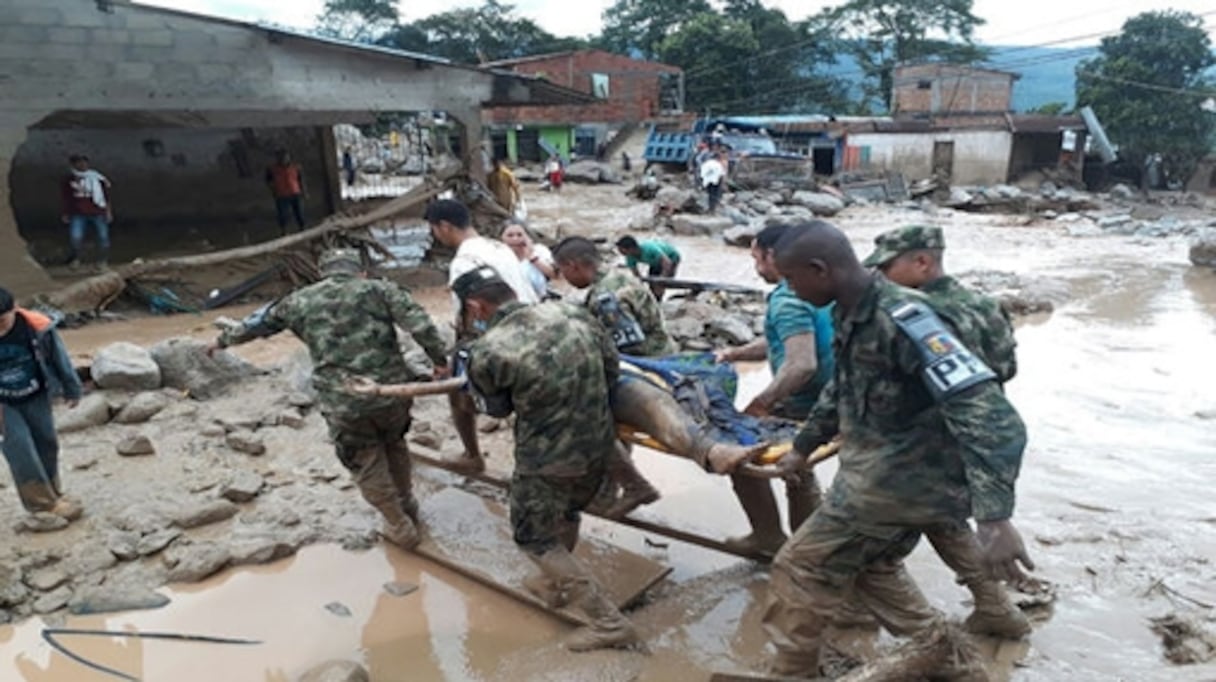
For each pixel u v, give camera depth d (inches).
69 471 213.3
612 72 1625.2
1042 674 133.1
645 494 165.8
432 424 254.8
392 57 483.8
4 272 392.5
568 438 140.1
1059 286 442.0
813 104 1953.7
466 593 167.2
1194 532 179.5
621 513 171.5
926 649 107.3
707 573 172.4
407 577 173.0
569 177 1229.1
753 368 315.9
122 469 215.6
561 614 155.2
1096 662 136.1
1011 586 156.6
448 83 513.3
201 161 706.8
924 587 160.4
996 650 139.3
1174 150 1328.7
